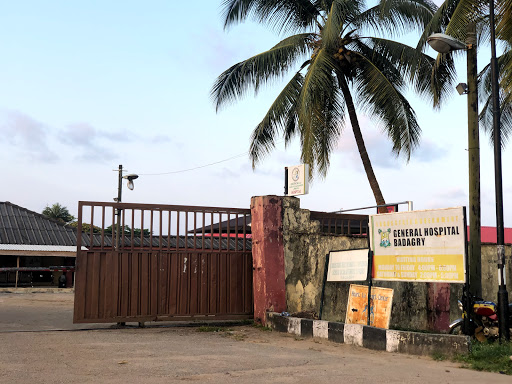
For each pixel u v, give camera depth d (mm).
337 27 15477
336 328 8953
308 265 11141
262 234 10727
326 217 11867
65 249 23438
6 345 7758
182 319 10508
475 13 10523
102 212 10141
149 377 5844
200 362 6793
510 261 14070
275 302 10594
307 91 15656
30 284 24922
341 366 6820
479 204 10008
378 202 18719
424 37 13984
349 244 11836
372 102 17797
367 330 8453
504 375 6391
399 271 9203
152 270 10375
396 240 9320
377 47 18172
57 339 8477
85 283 9867
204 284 10789
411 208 11188
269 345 8531
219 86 18266
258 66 17375
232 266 11109
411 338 7844
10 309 13633
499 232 8625
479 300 8977
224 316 10883
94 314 9883
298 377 6070
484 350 7379
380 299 9250
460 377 6230
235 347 8164
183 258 10664
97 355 7109
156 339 8758
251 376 6055
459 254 8492
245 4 18016
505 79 11461
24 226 24578
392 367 6828
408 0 16797
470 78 10234
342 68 18469
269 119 17781
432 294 12375
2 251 22219
